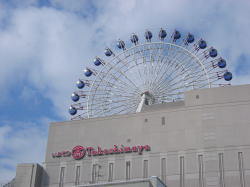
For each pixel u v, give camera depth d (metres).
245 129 79.38
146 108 94.25
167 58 100.00
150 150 84.00
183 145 81.88
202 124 82.38
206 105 83.94
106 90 101.06
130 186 62.97
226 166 77.19
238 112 81.31
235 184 75.38
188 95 86.50
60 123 94.38
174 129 84.12
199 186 77.12
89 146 89.19
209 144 80.06
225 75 94.50
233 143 78.75
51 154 90.81
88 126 91.69
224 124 80.94
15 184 86.44
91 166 86.75
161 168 81.31
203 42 100.56
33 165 88.06
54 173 88.31
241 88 83.56
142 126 87.12
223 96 83.81
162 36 105.25
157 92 97.62
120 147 86.62
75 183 85.75
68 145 90.88
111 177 84.06
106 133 89.38
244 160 76.81
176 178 79.25
